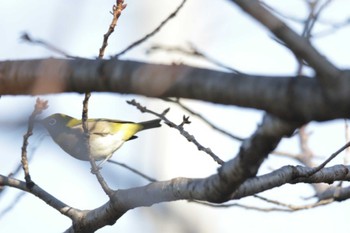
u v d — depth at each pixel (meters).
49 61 4.70
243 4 3.85
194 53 7.47
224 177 5.95
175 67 4.39
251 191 7.07
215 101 4.32
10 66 4.71
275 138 5.07
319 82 3.98
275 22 3.86
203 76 4.32
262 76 4.23
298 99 4.07
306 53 3.88
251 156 5.45
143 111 7.92
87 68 4.56
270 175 7.28
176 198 7.02
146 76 4.41
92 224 8.41
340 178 8.38
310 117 4.09
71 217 8.63
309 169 7.59
